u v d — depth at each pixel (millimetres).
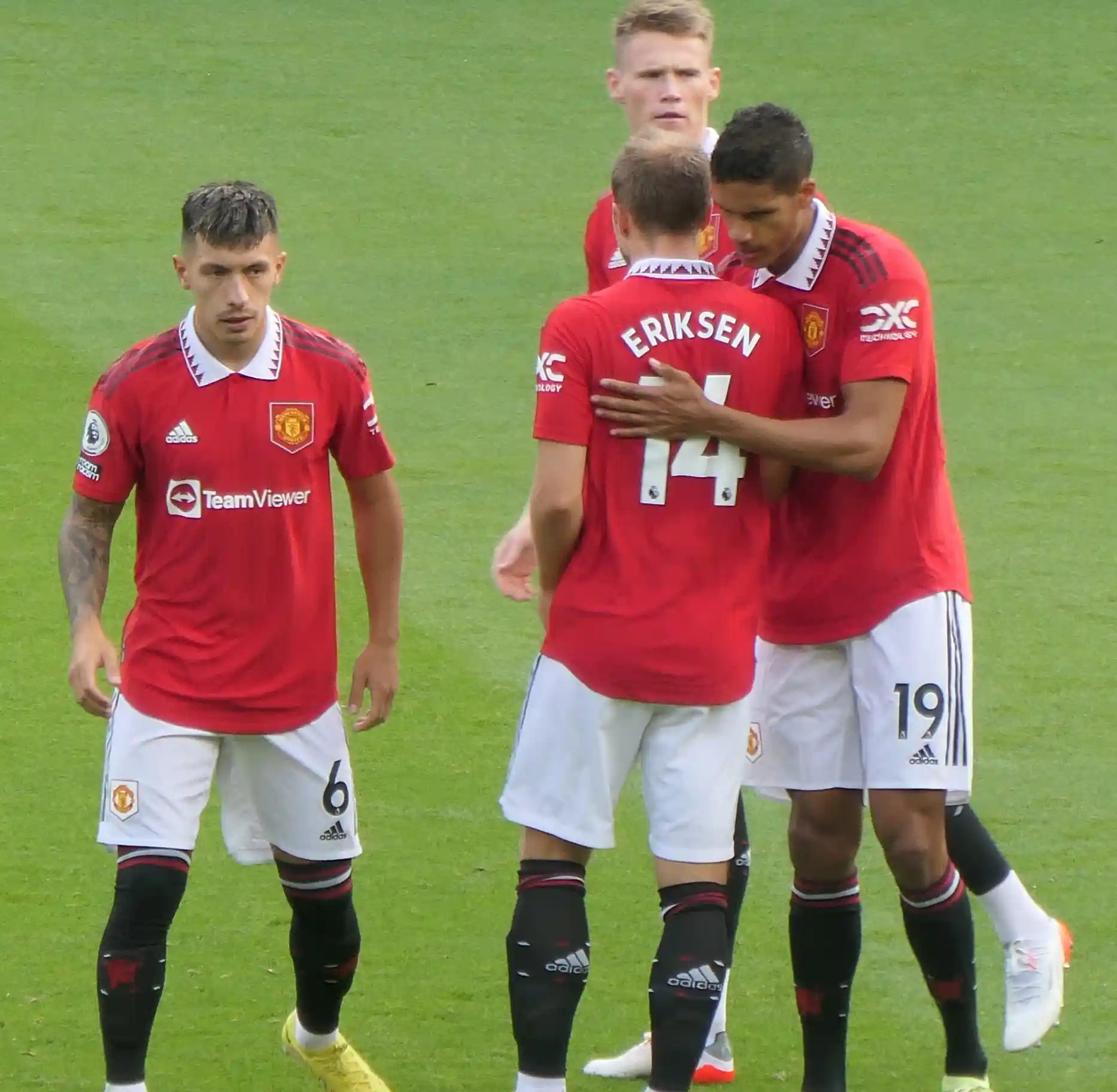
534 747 13828
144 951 14109
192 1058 16031
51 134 52688
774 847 20875
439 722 23359
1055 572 28688
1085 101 57031
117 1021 14023
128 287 42469
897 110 56125
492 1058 16172
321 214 47969
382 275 44000
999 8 64375
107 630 26188
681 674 13555
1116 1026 16984
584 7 64375
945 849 14711
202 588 14398
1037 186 51000
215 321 13961
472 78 58000
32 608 26578
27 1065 15789
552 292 43094
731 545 13719
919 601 14453
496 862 19891
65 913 18547
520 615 26734
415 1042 16391
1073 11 64312
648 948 18234
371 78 57688
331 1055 15406
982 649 25938
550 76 58344
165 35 60656
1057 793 21750
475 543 29422
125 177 50000
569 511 13414
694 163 13625
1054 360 39188
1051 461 33594
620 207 13836
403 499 31250
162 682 14438
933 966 14844
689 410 13289
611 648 13531
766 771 15133
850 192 50344
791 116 13734
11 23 61125
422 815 20938
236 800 15070
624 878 19719
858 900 15203
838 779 14852
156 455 14289
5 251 44562
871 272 13859
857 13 63719
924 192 50438
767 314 13766
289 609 14555
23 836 20188
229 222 13883
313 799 14883
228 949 18016
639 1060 16016
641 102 17281
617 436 13453
